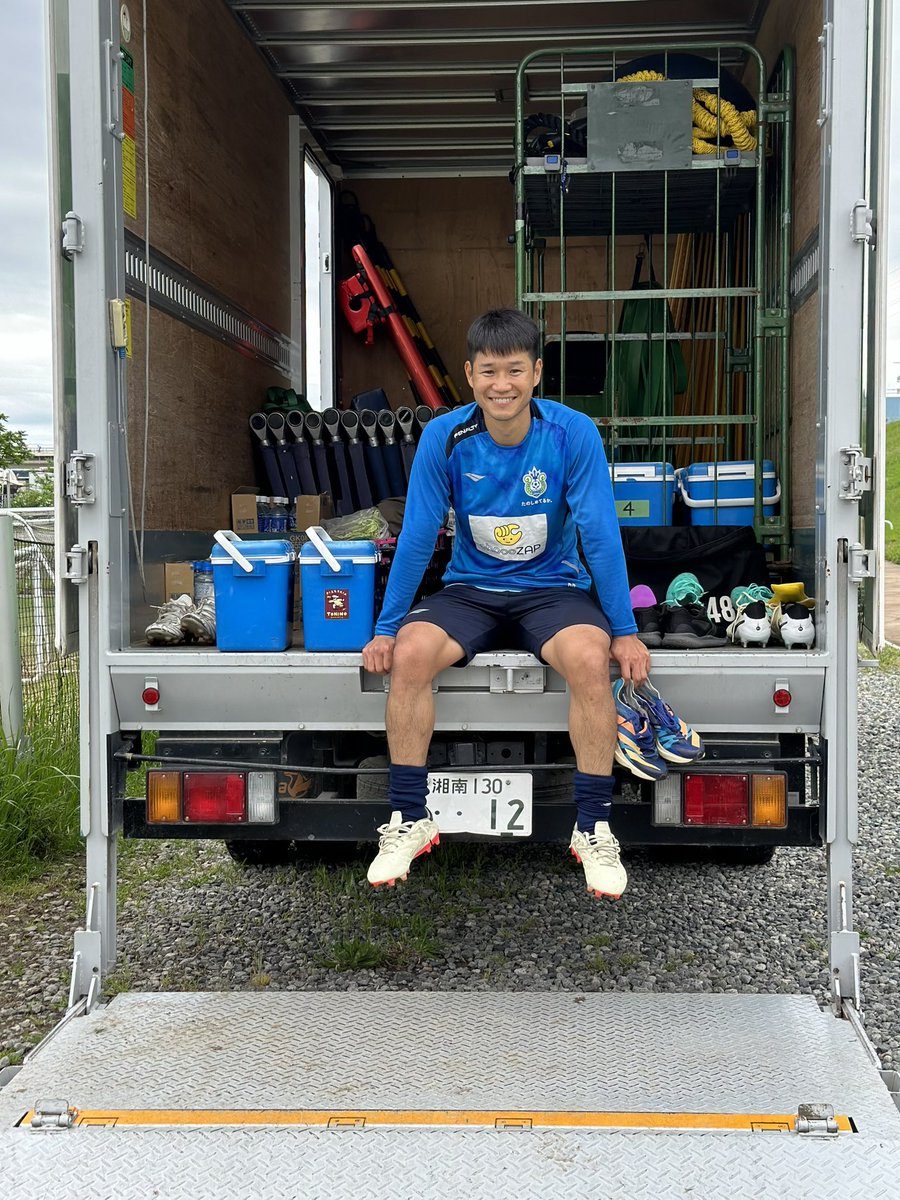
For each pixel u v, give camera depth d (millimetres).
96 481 2545
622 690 2404
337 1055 2273
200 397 3711
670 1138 1934
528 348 2396
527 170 3961
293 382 5047
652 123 3816
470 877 3885
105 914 2562
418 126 5422
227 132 4121
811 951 3258
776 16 4051
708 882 3867
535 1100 2080
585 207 4492
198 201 3736
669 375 4695
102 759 2539
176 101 3525
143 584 3062
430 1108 2053
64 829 4191
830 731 2439
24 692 4820
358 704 2525
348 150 5719
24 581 4816
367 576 2525
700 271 5238
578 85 3941
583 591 2646
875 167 2469
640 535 3455
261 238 4578
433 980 3049
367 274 5695
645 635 2590
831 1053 2254
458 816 2480
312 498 4012
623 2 4293
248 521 3838
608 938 3350
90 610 2545
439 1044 2316
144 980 3066
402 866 2352
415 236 6094
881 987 3012
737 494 3713
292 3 4180
